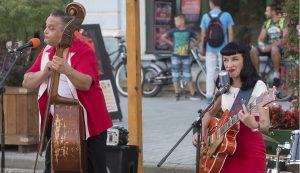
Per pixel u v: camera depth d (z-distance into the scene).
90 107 7.18
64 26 7.10
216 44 15.97
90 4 18.80
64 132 7.04
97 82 7.27
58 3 11.71
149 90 17.97
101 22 18.73
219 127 6.86
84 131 7.17
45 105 7.34
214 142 6.87
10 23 11.41
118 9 18.64
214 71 16.09
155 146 11.73
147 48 18.66
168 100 17.25
